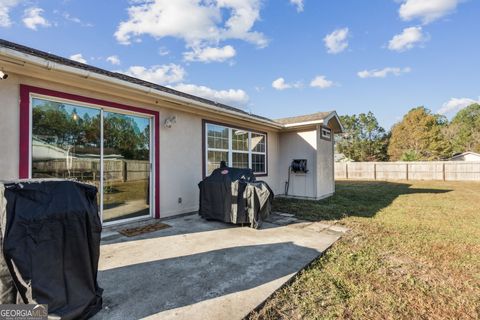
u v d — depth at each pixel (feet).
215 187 17.97
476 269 10.75
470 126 114.93
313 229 16.56
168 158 19.35
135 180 17.65
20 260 5.91
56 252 6.34
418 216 20.89
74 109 14.62
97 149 15.65
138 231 15.34
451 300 8.40
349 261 11.40
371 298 8.41
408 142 99.19
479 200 29.81
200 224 17.29
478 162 56.65
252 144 28.45
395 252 12.60
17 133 12.16
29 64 11.16
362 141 112.88
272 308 7.70
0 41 13.12
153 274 9.62
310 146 30.42
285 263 10.83
